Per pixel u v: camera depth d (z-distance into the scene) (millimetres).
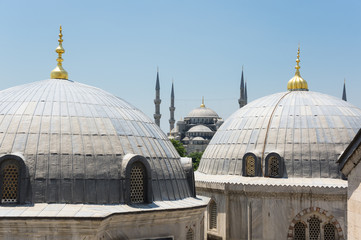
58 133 21281
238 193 30531
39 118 21719
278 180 30172
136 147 22562
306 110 32906
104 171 20984
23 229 18375
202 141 154500
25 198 19625
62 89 24219
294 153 30938
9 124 21328
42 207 19344
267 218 29438
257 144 32281
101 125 22438
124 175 20938
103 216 18438
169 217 21312
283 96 35375
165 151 24344
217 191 31688
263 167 31422
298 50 38125
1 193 19656
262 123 33250
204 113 169375
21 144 20609
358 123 32156
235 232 30547
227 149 34000
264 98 36906
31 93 23594
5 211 18797
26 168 19812
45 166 20266
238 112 37000
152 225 21016
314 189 28516
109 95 26078
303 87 37094
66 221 18297
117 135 22391
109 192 20703
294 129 31906
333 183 29109
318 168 30312
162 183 22703
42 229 18406
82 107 23016
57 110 22328
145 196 21625
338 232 28344
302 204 28938
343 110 33000
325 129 31547
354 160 15102
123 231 20219
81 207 19766
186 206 21875
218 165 33969
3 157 19656
